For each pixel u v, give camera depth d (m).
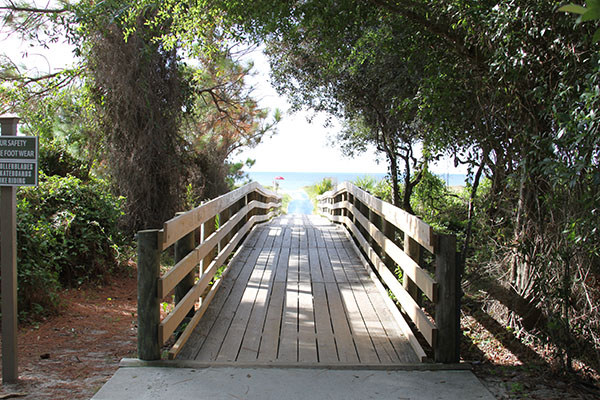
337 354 4.20
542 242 4.43
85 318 5.64
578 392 3.63
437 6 4.89
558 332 4.04
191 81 11.67
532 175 4.50
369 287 6.34
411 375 3.79
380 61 8.20
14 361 3.70
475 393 3.49
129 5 7.85
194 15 6.27
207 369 3.84
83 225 7.21
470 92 5.29
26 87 10.41
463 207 9.30
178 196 10.98
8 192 3.66
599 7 1.06
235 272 6.99
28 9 8.88
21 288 5.41
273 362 3.98
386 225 6.15
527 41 3.97
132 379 3.65
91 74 9.94
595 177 3.30
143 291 3.94
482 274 5.89
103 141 10.16
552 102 3.81
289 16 5.79
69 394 3.49
